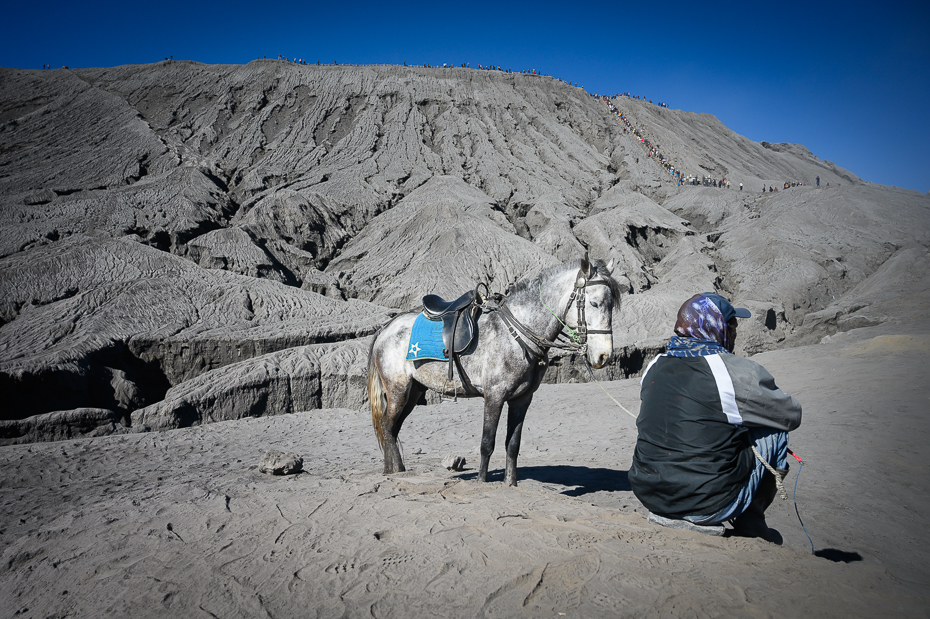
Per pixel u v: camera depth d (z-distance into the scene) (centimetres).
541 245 5016
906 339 1664
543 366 560
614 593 228
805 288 4081
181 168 5494
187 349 2433
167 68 7631
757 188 7575
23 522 603
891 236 4475
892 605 206
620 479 740
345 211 5278
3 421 1545
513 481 555
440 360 574
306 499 411
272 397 1980
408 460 984
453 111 7712
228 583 283
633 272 4734
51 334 2377
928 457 724
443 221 4841
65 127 5981
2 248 3491
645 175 6788
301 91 7694
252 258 4038
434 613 230
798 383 1427
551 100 8706
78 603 289
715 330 288
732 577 234
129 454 1234
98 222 4066
